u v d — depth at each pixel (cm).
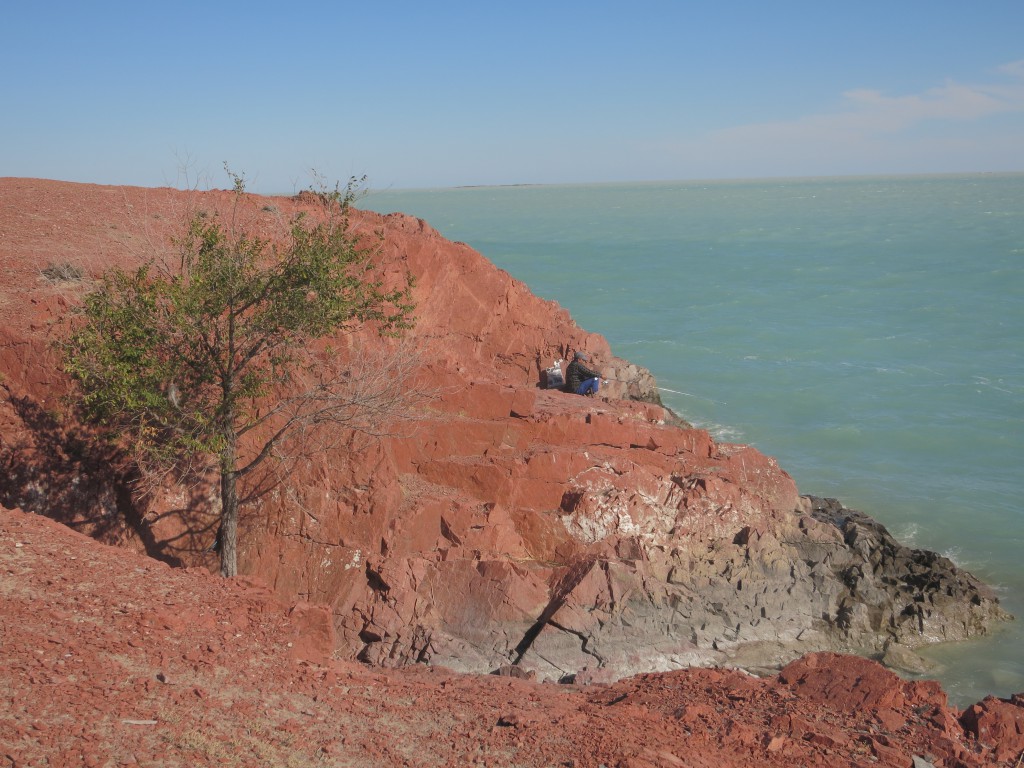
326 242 1541
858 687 1014
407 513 1703
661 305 6309
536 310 2717
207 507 1645
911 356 4697
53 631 892
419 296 2384
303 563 1644
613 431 2030
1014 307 6044
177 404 1427
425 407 1895
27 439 1545
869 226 13712
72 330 1522
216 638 984
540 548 1830
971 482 2939
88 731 741
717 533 1977
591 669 1609
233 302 1437
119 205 2453
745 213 18675
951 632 1991
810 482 2944
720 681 1091
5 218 2217
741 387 4075
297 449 1666
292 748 806
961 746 894
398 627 1616
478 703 1006
